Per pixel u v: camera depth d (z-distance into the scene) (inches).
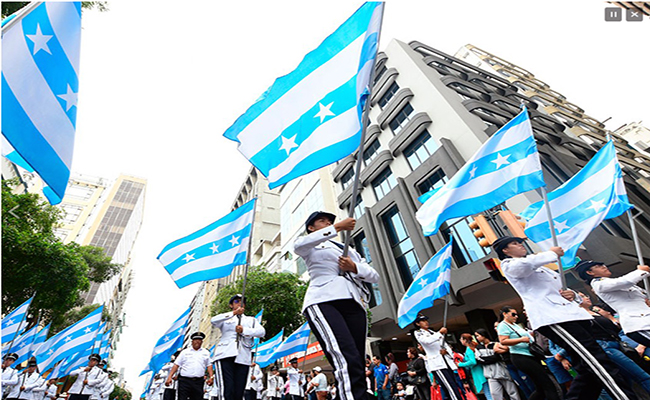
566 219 214.1
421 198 267.6
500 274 209.0
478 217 235.0
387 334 707.4
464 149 630.5
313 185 1136.8
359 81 117.8
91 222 2454.5
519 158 191.3
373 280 115.0
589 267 177.6
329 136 123.2
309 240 108.3
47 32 110.1
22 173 1059.9
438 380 251.0
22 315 346.0
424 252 621.3
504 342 200.2
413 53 894.4
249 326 214.1
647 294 153.6
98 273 962.7
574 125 1019.3
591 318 125.6
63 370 428.1
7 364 321.7
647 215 684.7
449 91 749.9
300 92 141.8
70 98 114.9
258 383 399.5
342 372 89.7
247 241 232.5
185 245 255.3
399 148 772.6
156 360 349.4
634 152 1056.2
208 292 2453.2
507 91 957.8
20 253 550.3
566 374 185.6
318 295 107.0
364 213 813.9
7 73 95.0
